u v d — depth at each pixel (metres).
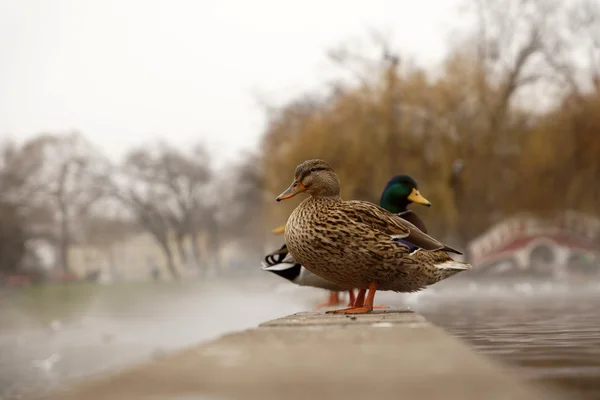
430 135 34.88
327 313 5.98
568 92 37.69
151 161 86.44
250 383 2.38
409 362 2.79
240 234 100.69
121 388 2.33
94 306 36.66
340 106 36.44
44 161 77.12
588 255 39.66
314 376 2.50
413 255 5.91
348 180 34.50
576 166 36.59
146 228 90.50
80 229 86.38
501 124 36.38
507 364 3.70
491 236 38.19
